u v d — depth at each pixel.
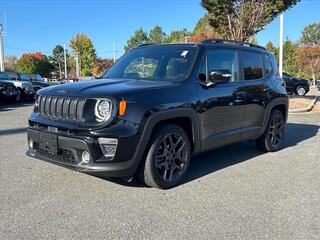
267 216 3.99
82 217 3.89
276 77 6.93
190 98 4.90
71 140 4.28
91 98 4.28
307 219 3.92
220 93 5.39
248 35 16.12
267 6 15.48
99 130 4.16
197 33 37.72
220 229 3.66
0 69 44.91
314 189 4.87
